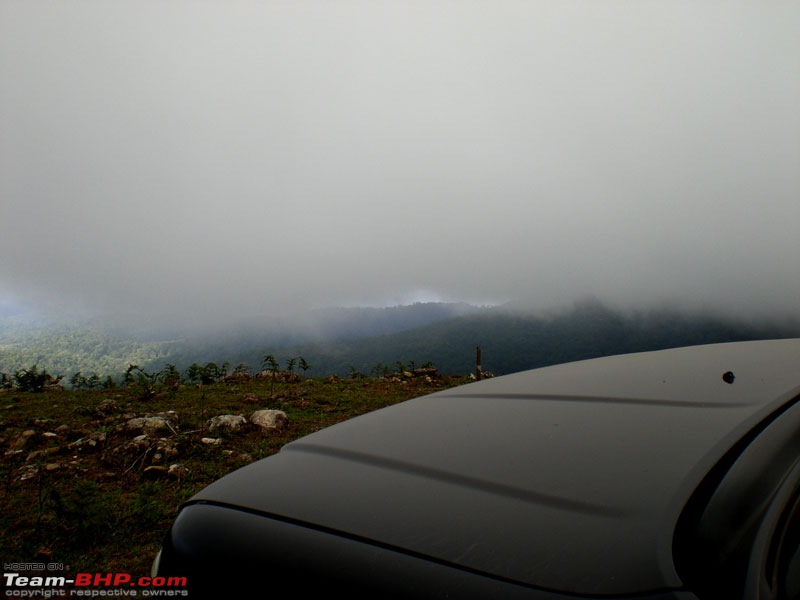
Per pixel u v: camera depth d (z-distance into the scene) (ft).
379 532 2.97
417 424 4.66
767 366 5.01
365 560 2.78
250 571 2.98
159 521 14.47
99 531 13.21
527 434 3.96
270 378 53.11
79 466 20.01
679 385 4.61
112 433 24.12
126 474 18.89
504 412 4.64
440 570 2.61
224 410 32.53
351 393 41.14
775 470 2.98
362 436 4.53
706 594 2.22
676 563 2.35
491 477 3.33
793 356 5.47
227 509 3.53
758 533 2.57
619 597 2.24
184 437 22.89
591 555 2.48
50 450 21.83
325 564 2.84
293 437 25.25
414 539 2.86
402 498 3.26
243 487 3.83
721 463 3.05
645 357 6.72
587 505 2.85
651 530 2.56
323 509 3.30
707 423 3.61
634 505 2.77
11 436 25.20
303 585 2.79
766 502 2.77
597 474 3.14
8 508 15.56
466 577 2.53
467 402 5.25
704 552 2.43
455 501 3.12
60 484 17.93
